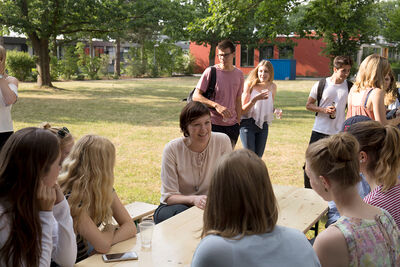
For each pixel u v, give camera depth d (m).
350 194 1.79
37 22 19.62
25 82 26.19
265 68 5.42
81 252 2.49
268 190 1.45
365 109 4.02
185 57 39.75
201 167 3.35
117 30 21.19
